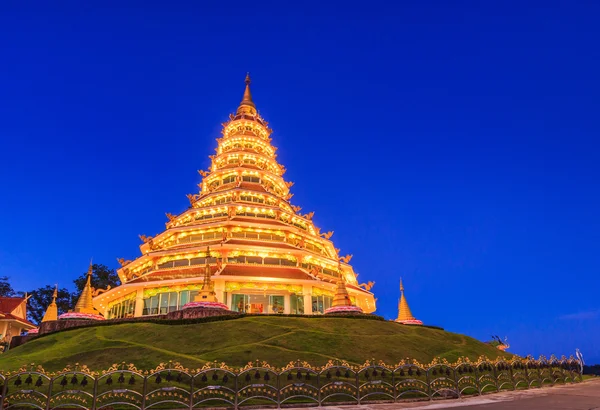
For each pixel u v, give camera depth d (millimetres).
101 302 58500
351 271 64750
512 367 28812
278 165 81562
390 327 38812
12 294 81562
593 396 22609
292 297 53156
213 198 67375
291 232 60750
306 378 22188
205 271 47312
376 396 22797
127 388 21734
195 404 19891
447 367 25250
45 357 30141
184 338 33281
